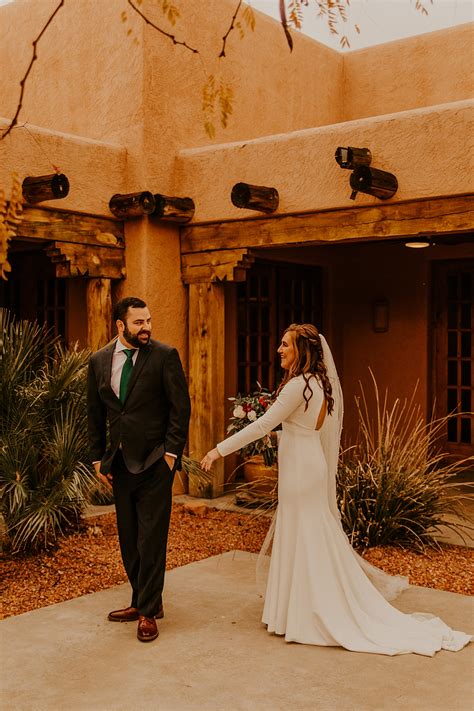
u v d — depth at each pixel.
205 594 4.94
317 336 4.33
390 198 6.66
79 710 3.29
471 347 9.69
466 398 9.74
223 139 8.70
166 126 8.01
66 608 4.63
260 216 7.52
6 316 6.11
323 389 4.25
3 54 9.27
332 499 4.36
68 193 7.11
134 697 3.42
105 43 8.06
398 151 6.59
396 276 9.91
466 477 9.23
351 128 6.86
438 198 6.46
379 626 4.10
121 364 4.27
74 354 6.07
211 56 8.52
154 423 4.21
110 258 7.82
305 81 10.11
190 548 6.11
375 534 5.89
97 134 8.18
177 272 8.17
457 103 6.30
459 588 5.04
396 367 9.94
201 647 4.01
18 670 3.72
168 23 7.98
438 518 6.12
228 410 8.75
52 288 9.08
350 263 10.28
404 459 6.18
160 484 4.18
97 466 4.38
